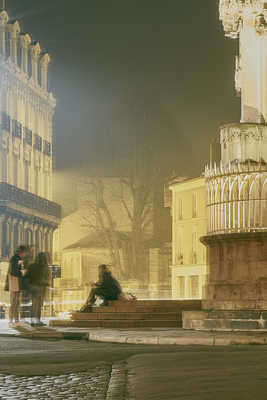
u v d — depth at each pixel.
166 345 15.88
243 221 19.67
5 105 66.06
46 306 66.75
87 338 18.73
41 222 72.94
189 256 73.19
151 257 84.25
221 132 20.94
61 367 11.27
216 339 15.58
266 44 21.53
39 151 76.31
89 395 8.33
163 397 8.03
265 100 21.48
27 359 12.71
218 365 10.98
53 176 88.44
